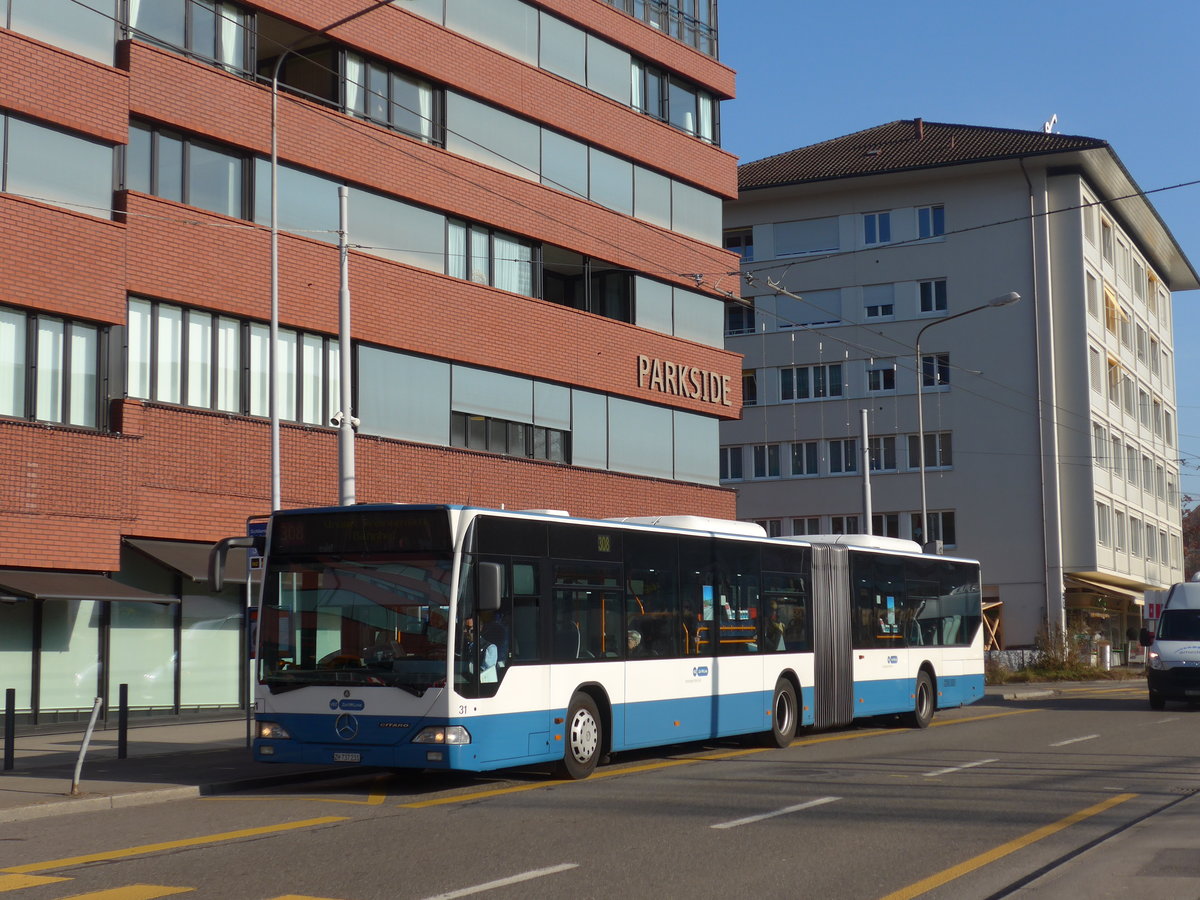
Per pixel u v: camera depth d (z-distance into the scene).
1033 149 53.84
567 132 34.06
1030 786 14.27
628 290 35.97
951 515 55.06
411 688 13.69
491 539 14.31
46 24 22.98
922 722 24.09
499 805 12.89
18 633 22.52
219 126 25.66
